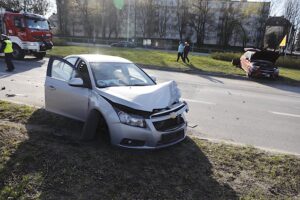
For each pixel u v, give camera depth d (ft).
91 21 238.48
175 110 15.71
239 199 12.38
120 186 12.55
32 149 15.25
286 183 14.01
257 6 209.05
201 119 24.76
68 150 15.44
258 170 15.06
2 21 57.52
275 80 57.93
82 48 101.76
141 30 245.65
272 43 187.32
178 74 56.59
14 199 11.16
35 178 12.57
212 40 248.11
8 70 43.91
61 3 235.20
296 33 182.29
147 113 14.80
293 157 16.94
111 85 17.51
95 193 11.93
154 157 15.51
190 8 228.22
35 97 27.81
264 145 19.63
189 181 13.47
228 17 224.12
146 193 12.21
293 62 88.22
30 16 57.82
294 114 29.58
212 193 12.68
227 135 21.15
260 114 28.43
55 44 122.52
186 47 71.51
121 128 14.71
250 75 57.57
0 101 23.72
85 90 17.49
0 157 14.15
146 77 19.99
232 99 35.09
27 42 57.21
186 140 18.21
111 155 15.20
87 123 16.35
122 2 244.83
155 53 97.55
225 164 15.43
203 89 40.75
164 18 253.85
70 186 12.26
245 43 232.12
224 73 59.98
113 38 250.98
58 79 19.76
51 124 19.56
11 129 17.74
